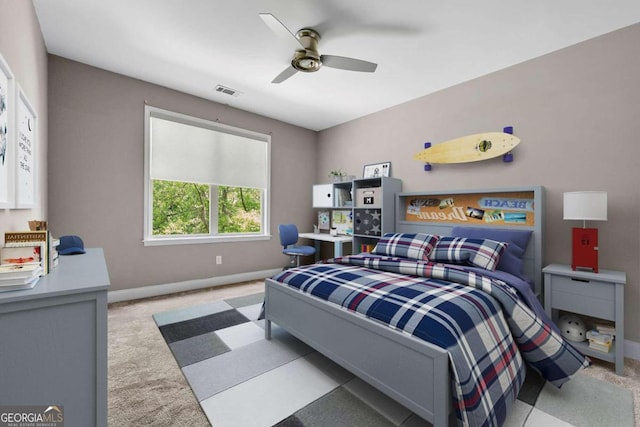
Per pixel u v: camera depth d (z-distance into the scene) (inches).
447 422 44.1
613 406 59.6
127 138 123.3
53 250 53.6
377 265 87.5
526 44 94.0
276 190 176.2
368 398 61.8
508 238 98.3
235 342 87.1
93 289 38.4
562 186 95.9
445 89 127.6
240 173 160.2
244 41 96.0
